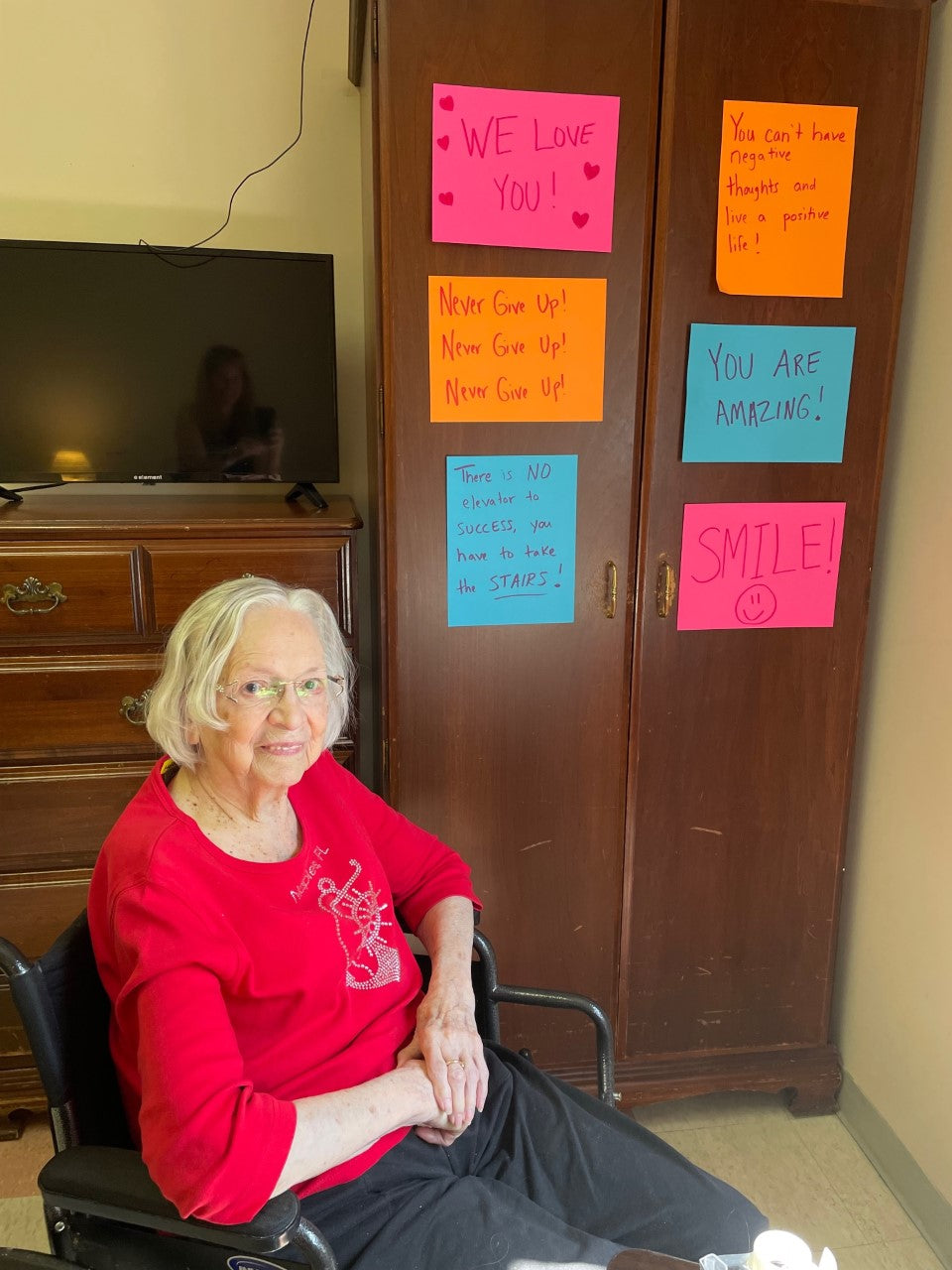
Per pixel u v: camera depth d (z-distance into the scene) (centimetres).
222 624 94
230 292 160
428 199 129
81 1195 80
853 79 133
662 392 140
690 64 129
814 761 159
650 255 135
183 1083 77
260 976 92
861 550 151
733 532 147
